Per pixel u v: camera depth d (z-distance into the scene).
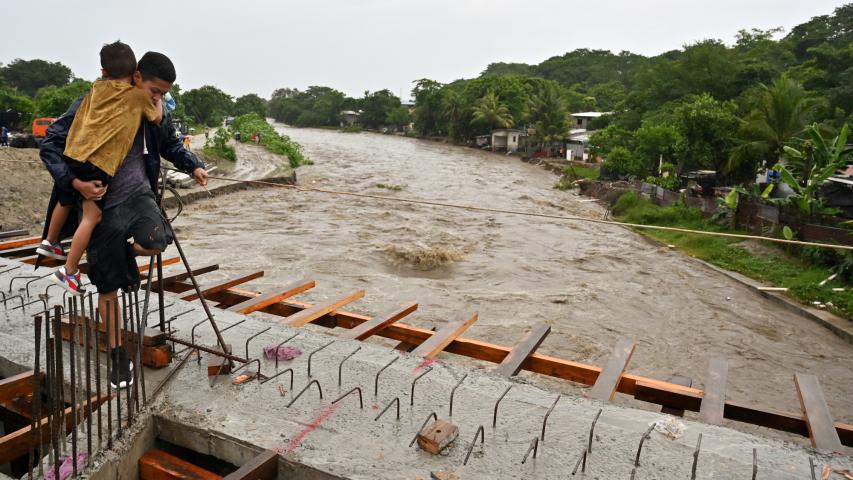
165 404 3.46
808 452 3.16
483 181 36.66
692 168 28.98
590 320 12.10
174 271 7.24
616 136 42.22
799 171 20.34
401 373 3.95
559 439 3.20
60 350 2.74
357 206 25.09
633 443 3.18
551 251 18.52
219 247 16.86
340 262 15.79
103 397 3.52
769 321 12.58
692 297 14.12
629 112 46.09
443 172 41.31
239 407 3.45
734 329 12.00
